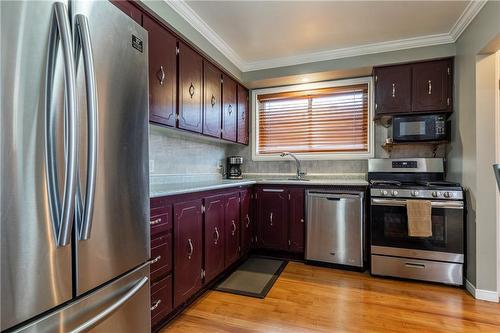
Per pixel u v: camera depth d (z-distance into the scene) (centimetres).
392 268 253
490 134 212
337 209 281
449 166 277
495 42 195
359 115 333
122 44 104
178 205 187
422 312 192
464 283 233
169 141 262
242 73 346
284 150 367
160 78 198
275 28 251
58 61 77
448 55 263
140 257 115
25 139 70
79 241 85
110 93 98
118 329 103
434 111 269
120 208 103
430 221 237
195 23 235
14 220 68
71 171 78
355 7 218
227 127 312
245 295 220
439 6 216
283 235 308
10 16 67
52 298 77
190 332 170
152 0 189
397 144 293
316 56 308
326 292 225
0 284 65
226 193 258
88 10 88
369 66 292
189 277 198
